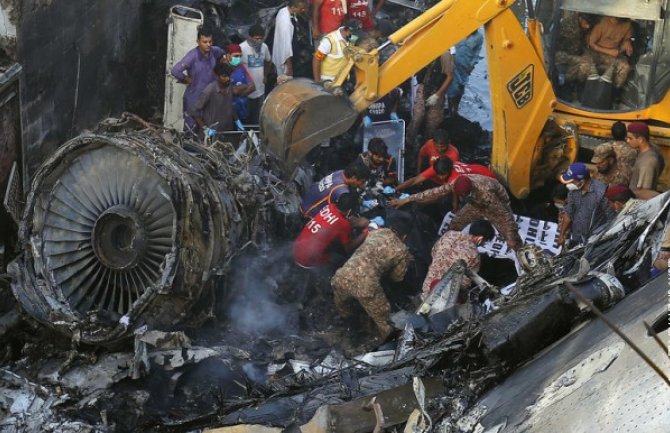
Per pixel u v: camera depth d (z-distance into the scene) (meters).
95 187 12.52
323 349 13.09
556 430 6.44
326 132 14.11
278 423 8.97
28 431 11.46
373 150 15.12
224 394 11.78
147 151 12.14
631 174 14.66
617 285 8.09
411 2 20.45
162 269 12.18
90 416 11.55
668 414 5.93
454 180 14.66
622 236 9.23
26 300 12.52
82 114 16.59
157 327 12.37
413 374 8.93
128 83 18.30
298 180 15.04
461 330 9.15
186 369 12.00
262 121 14.19
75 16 15.68
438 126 17.77
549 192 16.11
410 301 13.85
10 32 13.80
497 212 14.38
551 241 14.81
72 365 12.31
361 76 14.31
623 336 5.62
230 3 18.89
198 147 13.34
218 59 16.19
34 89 14.63
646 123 15.30
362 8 18.55
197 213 12.11
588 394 6.59
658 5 14.58
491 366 8.11
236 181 13.09
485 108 19.97
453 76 17.89
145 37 18.77
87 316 12.32
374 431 7.75
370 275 12.88
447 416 7.68
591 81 15.38
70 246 12.66
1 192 13.85
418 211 15.38
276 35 17.75
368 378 9.47
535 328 7.95
